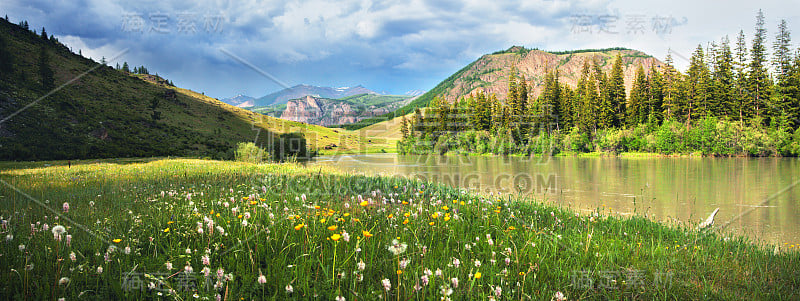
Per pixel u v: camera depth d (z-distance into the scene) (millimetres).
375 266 3760
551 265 4250
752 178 33094
